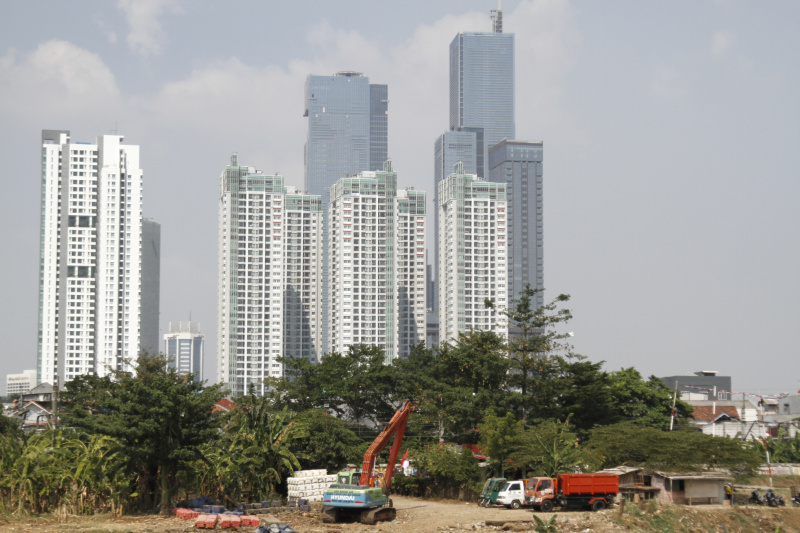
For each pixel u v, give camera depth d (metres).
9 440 70.44
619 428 87.50
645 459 82.06
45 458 67.31
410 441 106.75
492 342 111.56
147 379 70.00
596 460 81.50
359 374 124.12
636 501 74.25
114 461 67.44
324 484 80.44
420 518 68.00
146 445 66.12
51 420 97.31
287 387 124.06
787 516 74.44
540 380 106.75
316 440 93.25
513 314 113.06
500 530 63.22
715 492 78.12
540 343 109.19
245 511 69.94
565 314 110.12
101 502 67.62
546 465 79.38
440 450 88.38
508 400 104.19
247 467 77.62
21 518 62.75
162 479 67.12
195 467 74.62
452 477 85.44
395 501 84.31
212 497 75.50
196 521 59.72
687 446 80.19
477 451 93.69
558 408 105.94
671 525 68.00
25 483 65.25
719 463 80.88
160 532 57.38
